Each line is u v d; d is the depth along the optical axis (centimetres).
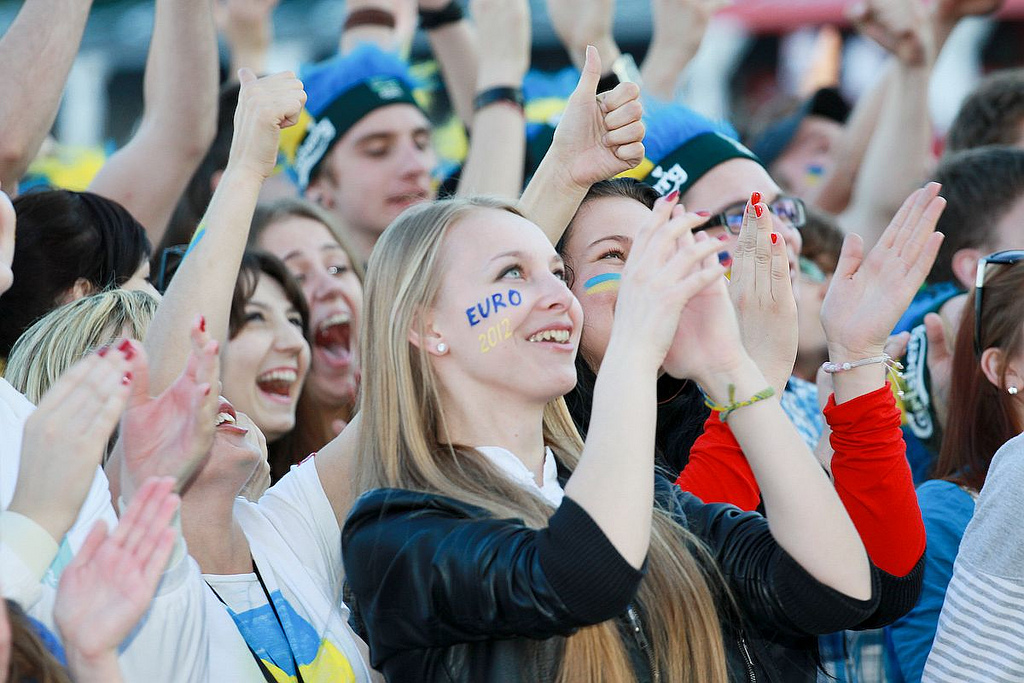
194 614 774
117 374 731
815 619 820
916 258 921
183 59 1438
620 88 1041
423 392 879
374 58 1728
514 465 870
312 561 966
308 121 1714
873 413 902
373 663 846
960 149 1833
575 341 891
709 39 2767
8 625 654
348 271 1539
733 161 1390
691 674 840
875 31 1817
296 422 1480
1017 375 1103
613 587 738
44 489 714
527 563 756
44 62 1194
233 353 1360
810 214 1620
